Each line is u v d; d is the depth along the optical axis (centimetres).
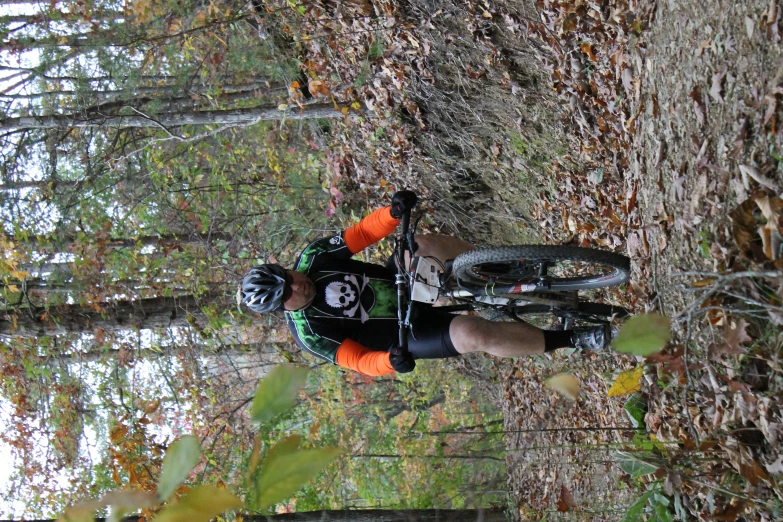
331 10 731
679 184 316
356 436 1112
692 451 310
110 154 842
